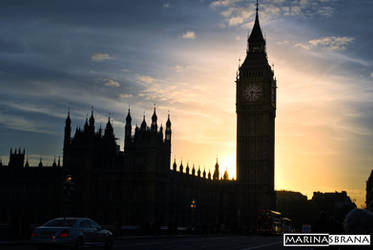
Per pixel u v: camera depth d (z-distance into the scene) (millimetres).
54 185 159250
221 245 63062
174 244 61969
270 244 70562
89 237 43062
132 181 146875
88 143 150625
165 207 150875
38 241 40250
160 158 150125
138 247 52969
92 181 150250
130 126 150375
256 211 197250
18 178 166625
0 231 60312
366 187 187750
